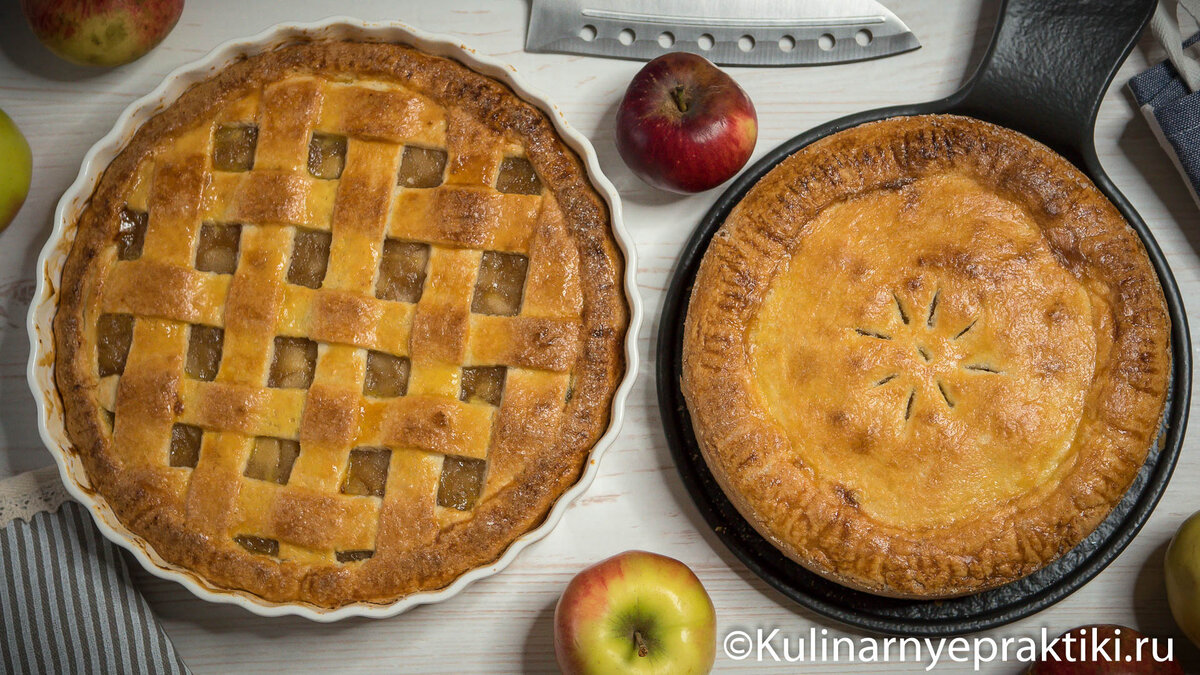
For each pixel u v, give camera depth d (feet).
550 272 2.20
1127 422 2.23
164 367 2.21
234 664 2.41
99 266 2.25
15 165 2.35
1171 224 2.47
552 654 2.41
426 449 2.16
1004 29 2.37
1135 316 2.26
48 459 2.44
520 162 2.25
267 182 2.22
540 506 2.17
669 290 2.40
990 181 2.31
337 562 2.19
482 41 2.51
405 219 2.21
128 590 2.33
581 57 2.50
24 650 2.31
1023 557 2.20
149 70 2.50
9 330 2.45
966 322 2.26
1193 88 2.39
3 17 2.50
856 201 2.32
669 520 2.43
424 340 2.18
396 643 2.42
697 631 2.25
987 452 2.23
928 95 2.49
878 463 2.24
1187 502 2.41
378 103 2.24
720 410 2.25
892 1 2.50
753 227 2.30
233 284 2.21
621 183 2.48
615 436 2.17
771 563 2.36
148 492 2.20
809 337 2.28
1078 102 2.36
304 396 2.19
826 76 2.50
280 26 2.27
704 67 2.34
